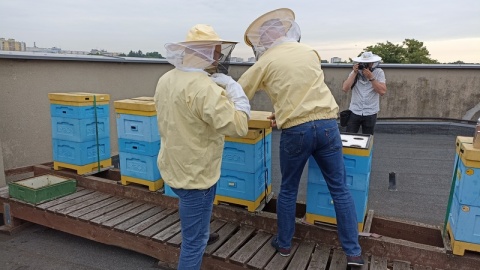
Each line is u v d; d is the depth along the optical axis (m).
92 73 5.71
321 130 2.34
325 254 2.67
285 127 2.42
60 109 3.98
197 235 2.23
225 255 2.61
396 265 2.52
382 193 4.60
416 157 6.37
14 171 4.35
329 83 8.61
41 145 4.95
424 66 8.09
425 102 8.30
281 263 2.54
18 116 4.61
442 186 4.87
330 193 2.52
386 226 2.99
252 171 2.97
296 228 2.89
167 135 2.14
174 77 2.11
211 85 2.00
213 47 2.05
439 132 8.28
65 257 3.16
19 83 4.59
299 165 2.46
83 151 3.96
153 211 3.39
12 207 3.63
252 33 2.51
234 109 2.03
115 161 6.15
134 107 3.43
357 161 2.65
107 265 3.03
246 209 3.12
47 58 4.86
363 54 4.90
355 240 2.47
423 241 2.86
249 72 2.53
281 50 2.45
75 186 3.88
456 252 2.38
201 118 2.03
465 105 8.09
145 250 2.94
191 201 2.15
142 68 6.85
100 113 4.10
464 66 7.87
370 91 4.93
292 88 2.36
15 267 3.00
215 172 2.21
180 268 2.22
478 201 2.26
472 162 2.22
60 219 3.34
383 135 8.27
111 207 3.47
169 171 2.18
